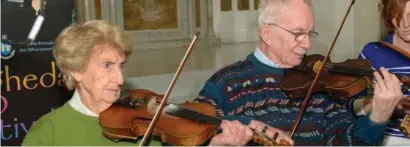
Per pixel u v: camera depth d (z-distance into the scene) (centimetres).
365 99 199
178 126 176
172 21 732
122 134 174
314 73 212
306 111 200
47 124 172
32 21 238
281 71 202
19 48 236
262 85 199
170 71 486
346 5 538
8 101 237
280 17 191
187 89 417
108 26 171
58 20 244
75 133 172
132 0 692
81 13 446
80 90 176
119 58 171
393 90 175
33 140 168
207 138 175
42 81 244
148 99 198
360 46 534
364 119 187
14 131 239
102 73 169
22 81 239
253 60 204
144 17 707
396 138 218
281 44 194
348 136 195
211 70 494
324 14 554
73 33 166
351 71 211
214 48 698
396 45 229
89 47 164
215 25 773
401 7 212
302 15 189
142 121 181
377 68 228
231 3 756
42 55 242
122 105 189
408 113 198
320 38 557
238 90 198
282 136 170
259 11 201
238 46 713
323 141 197
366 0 520
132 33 695
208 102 197
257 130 170
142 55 639
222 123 171
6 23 232
